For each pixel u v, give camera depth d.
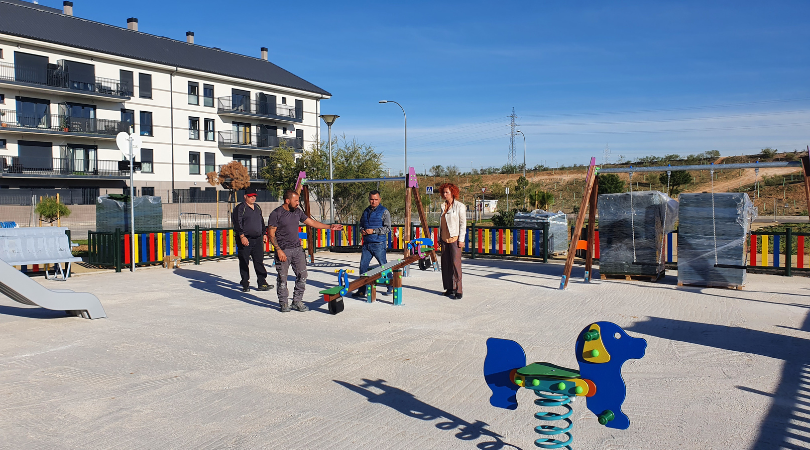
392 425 4.25
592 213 11.23
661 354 6.11
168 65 42.84
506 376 3.72
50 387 5.09
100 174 40.28
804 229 22.55
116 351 6.25
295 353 6.18
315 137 51.19
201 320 7.80
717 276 10.30
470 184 71.00
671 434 4.09
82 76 38.84
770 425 4.23
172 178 44.16
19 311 8.42
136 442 3.95
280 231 8.24
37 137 37.81
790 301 9.13
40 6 43.09
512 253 15.49
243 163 49.16
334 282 11.28
